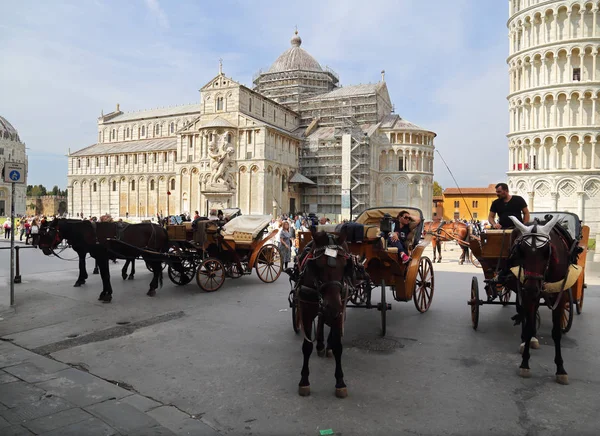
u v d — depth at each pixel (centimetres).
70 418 664
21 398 737
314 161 9069
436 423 652
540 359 926
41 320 1277
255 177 7662
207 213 7869
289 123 9562
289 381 817
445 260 2981
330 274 746
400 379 823
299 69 10019
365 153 8375
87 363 923
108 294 1528
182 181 8531
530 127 5994
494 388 777
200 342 1066
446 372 858
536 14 5891
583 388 773
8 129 15112
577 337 1086
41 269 2331
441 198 10588
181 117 10712
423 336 1111
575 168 5656
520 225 834
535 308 815
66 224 1560
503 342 1055
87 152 10931
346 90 9838
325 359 938
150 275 2133
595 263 2475
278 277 2109
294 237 2958
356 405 714
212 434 626
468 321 1266
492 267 1140
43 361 923
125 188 10362
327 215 8925
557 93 5678
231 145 7812
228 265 1948
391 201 9112
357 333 1143
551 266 816
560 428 634
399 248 1172
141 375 855
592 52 5519
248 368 887
